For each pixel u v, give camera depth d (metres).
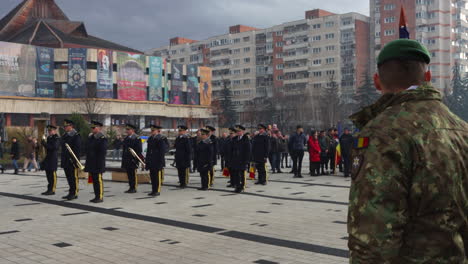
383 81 1.92
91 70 72.44
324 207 10.16
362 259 1.63
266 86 111.75
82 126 34.47
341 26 100.75
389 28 96.69
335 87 85.44
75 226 8.13
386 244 1.59
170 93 86.50
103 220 8.72
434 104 1.79
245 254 6.01
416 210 1.66
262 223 8.23
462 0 101.69
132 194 13.06
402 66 1.86
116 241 6.86
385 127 1.71
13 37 83.62
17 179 18.95
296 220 8.51
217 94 120.62
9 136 33.28
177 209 10.04
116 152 37.84
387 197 1.61
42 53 71.19
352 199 1.70
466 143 1.76
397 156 1.64
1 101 67.12
